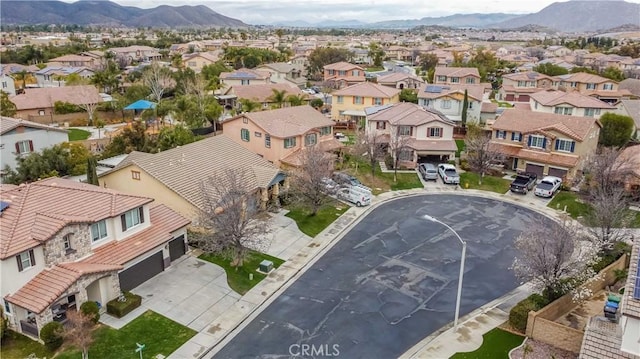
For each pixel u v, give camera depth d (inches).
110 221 1208.8
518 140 2335.1
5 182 1828.2
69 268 1070.4
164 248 1310.3
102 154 2194.9
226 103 3698.3
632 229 1581.0
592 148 2332.7
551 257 1103.6
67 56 5497.1
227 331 1069.1
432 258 1435.8
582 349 836.6
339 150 2338.8
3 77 3668.8
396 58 7854.3
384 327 1095.0
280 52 6889.8
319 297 1214.3
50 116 3090.6
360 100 3216.0
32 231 1059.3
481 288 1273.4
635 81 4252.0
